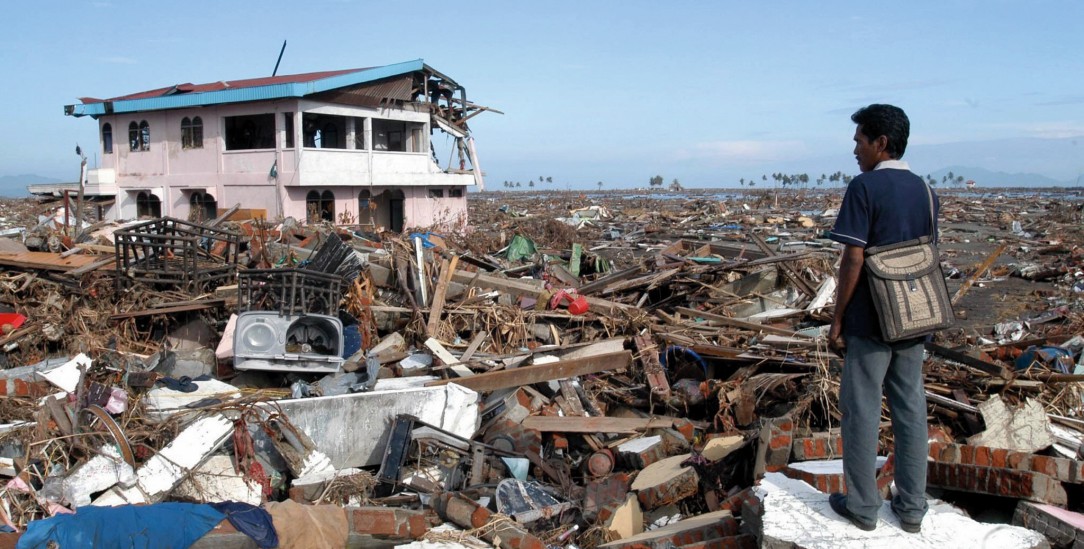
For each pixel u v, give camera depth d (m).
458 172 29.28
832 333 3.87
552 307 10.88
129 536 4.32
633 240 30.66
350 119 24.25
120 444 5.86
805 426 7.21
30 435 5.99
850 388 3.81
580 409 8.23
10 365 8.73
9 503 5.36
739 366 9.08
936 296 3.59
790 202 76.44
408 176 26.06
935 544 3.76
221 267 10.19
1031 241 31.64
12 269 10.55
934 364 8.55
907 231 3.64
